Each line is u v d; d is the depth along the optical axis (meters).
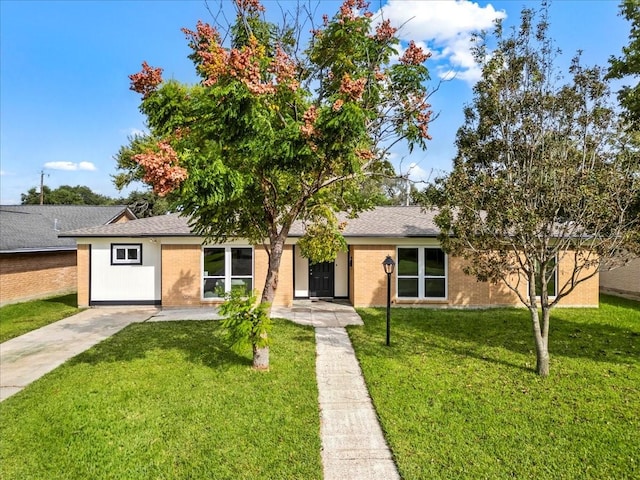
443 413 5.53
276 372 7.07
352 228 14.18
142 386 6.42
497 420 5.30
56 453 4.57
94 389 6.32
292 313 12.69
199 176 4.90
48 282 18.09
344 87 5.15
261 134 5.57
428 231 13.82
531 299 7.13
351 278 14.69
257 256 13.96
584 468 4.24
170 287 13.88
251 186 6.59
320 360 7.96
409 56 6.72
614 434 4.93
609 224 6.59
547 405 5.75
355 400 6.11
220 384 6.51
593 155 6.71
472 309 13.48
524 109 7.18
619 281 17.42
